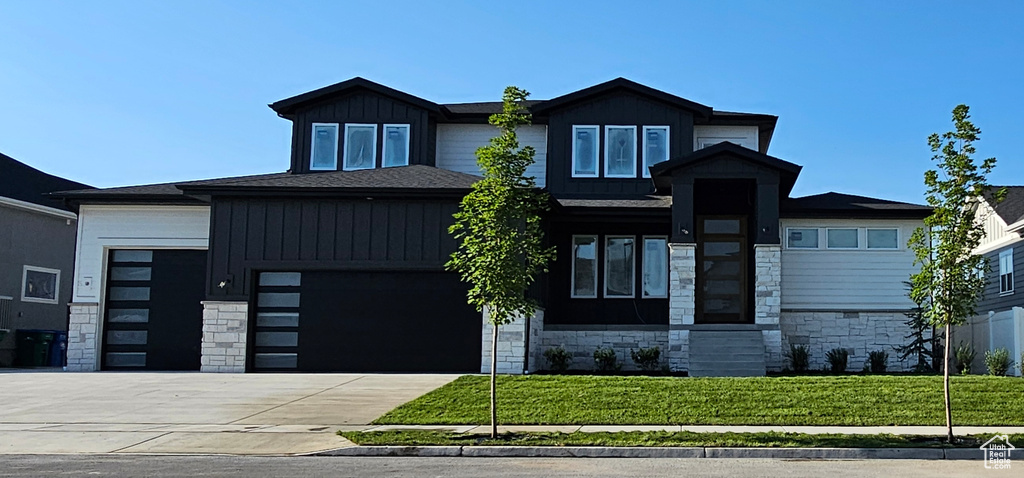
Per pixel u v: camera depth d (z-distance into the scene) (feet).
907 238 73.41
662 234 77.92
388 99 81.82
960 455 37.19
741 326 67.31
